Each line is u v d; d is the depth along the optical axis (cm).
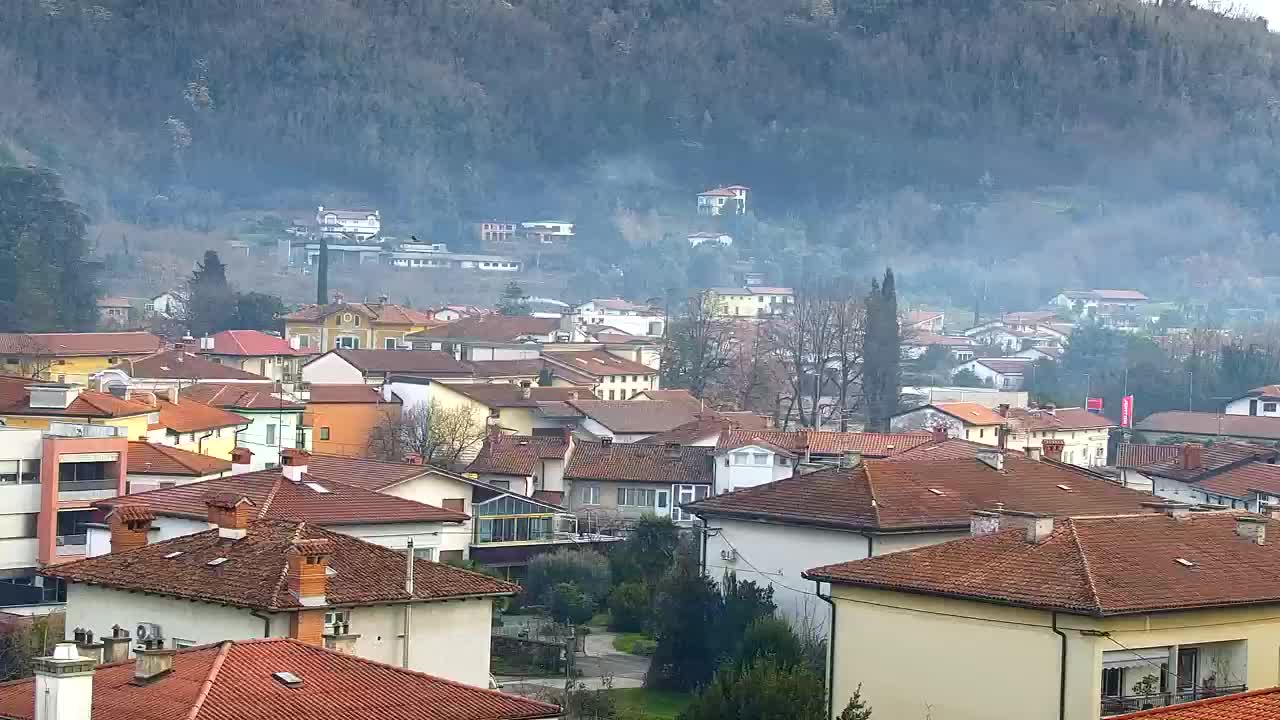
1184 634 9044
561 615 18550
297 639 8669
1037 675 8944
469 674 10481
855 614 9788
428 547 15050
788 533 14312
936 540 13888
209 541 10588
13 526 18362
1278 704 6938
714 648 14388
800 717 9400
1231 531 10038
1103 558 9344
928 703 9406
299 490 14738
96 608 10400
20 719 7088
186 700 7406
